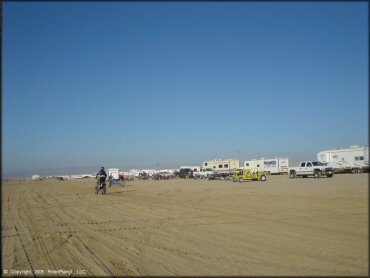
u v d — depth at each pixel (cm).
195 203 2075
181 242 1023
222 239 1034
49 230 1338
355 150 5147
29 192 3769
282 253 852
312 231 1080
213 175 6009
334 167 5162
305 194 2053
